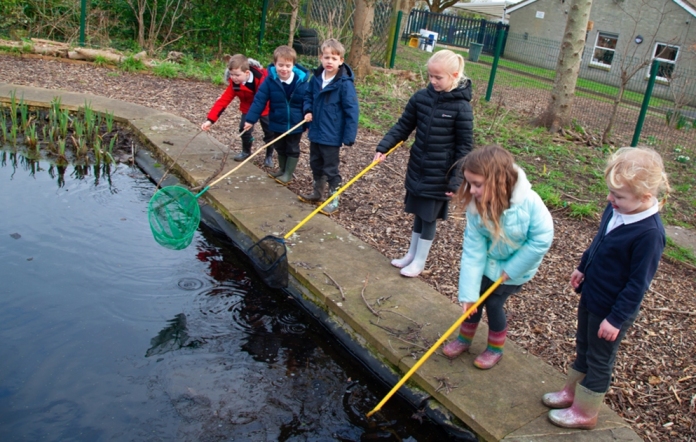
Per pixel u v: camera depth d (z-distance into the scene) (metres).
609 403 3.34
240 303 4.46
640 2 20.20
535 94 13.90
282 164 6.28
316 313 4.23
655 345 3.92
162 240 4.53
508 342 3.80
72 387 3.39
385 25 14.41
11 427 3.06
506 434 2.98
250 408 3.41
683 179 8.08
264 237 4.56
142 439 3.09
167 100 9.20
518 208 3.01
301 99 5.91
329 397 3.57
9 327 3.82
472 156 3.00
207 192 5.81
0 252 4.66
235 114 8.91
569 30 9.48
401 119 4.36
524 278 3.22
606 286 2.79
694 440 3.09
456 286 4.47
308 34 14.07
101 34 12.30
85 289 4.34
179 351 3.83
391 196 6.18
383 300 4.16
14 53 10.42
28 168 6.47
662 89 19.23
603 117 12.32
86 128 7.37
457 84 4.01
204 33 13.02
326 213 5.57
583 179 7.36
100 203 5.81
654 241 2.60
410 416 3.41
